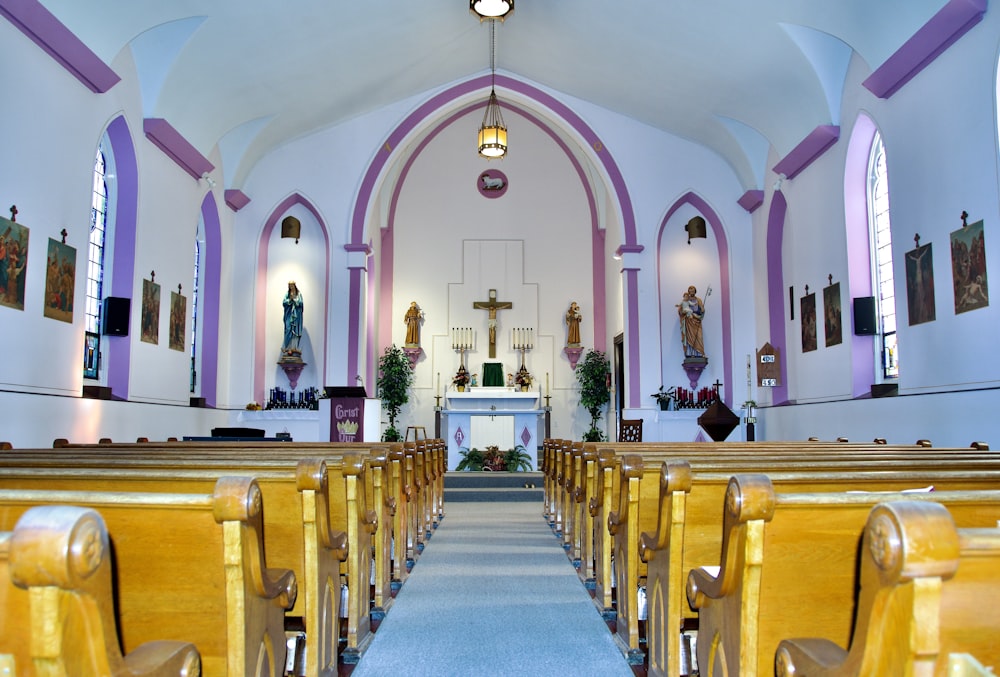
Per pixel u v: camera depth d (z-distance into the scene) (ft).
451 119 63.26
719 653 8.98
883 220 36.55
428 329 61.31
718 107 45.27
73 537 4.53
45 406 27.73
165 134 36.91
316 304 50.65
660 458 14.93
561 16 41.19
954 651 4.92
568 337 61.16
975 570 4.90
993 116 25.77
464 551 24.13
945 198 28.43
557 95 51.21
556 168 63.31
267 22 35.73
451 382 60.64
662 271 51.60
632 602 13.64
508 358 61.36
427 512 27.99
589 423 60.95
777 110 41.57
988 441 25.76
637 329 50.03
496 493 39.73
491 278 62.08
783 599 8.00
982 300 26.40
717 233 51.44
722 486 11.34
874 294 37.14
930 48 28.48
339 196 50.39
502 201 62.85
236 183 48.14
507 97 51.85
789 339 45.21
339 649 13.93
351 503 13.74
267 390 50.03
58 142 28.50
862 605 5.18
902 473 10.37
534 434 52.85
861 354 36.96
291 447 20.72
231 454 16.30
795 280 43.50
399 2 38.19
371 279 57.00
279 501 11.08
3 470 10.76
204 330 46.80
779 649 6.87
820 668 6.04
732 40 37.40
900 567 4.56
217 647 7.67
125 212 35.27
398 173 62.34
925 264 29.68
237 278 49.65
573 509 23.98
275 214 50.65
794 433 43.21
